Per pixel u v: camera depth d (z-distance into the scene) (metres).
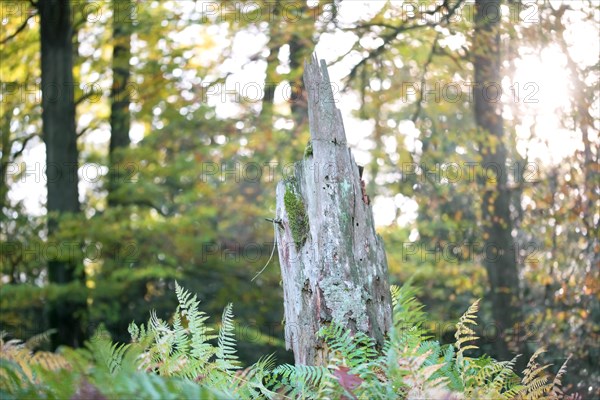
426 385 2.89
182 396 2.37
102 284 16.75
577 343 10.63
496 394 3.04
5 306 16.39
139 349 2.51
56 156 17.94
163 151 18.19
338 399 2.91
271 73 14.86
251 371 3.40
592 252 11.12
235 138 16.19
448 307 16.17
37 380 2.50
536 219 11.97
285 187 4.05
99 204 21.89
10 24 18.97
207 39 16.38
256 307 19.84
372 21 13.33
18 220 19.91
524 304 13.26
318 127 4.04
